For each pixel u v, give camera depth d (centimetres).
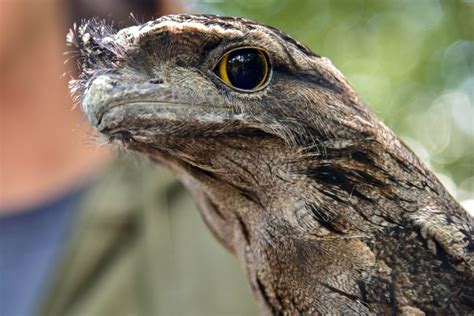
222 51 72
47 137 91
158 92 72
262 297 75
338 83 73
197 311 89
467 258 73
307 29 171
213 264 90
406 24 182
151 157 75
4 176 90
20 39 90
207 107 72
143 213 91
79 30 75
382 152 73
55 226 91
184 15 73
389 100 177
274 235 74
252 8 167
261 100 72
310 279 74
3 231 90
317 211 73
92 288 90
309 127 73
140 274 90
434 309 73
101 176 91
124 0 88
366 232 73
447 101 186
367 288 73
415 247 73
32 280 90
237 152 73
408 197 73
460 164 195
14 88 90
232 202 75
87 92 72
